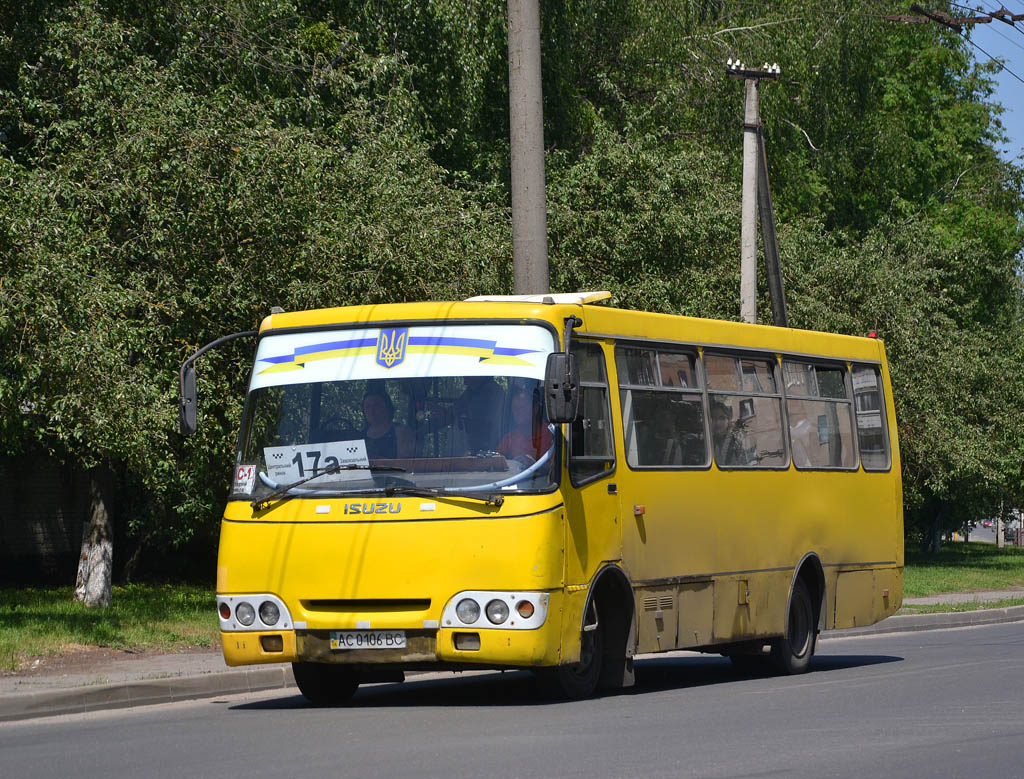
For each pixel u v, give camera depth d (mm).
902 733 31047
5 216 51250
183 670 47281
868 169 157000
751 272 81562
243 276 63156
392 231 63969
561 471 36812
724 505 45219
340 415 37969
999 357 133750
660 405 42625
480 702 39188
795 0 135750
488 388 37219
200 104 63156
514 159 54094
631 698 39406
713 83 124500
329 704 40562
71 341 51469
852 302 115188
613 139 90875
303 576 36844
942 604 89438
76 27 65688
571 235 87188
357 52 81875
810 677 47344
